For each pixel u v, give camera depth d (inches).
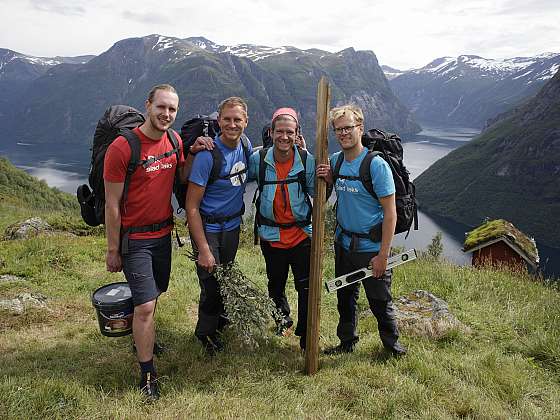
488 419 133.2
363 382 149.8
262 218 172.1
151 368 141.4
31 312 210.5
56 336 188.4
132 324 154.1
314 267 151.1
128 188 137.8
